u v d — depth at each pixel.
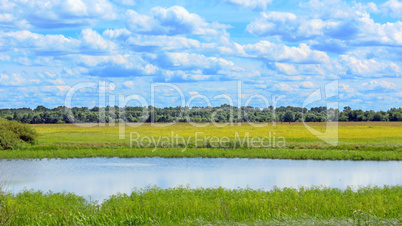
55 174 27.97
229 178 26.33
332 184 24.08
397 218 12.45
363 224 11.41
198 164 32.59
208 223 12.38
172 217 13.97
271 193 18.14
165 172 28.81
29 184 24.38
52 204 15.98
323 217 13.24
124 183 24.59
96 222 13.23
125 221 13.30
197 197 17.11
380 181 25.19
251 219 13.01
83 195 21.14
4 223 12.79
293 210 14.20
